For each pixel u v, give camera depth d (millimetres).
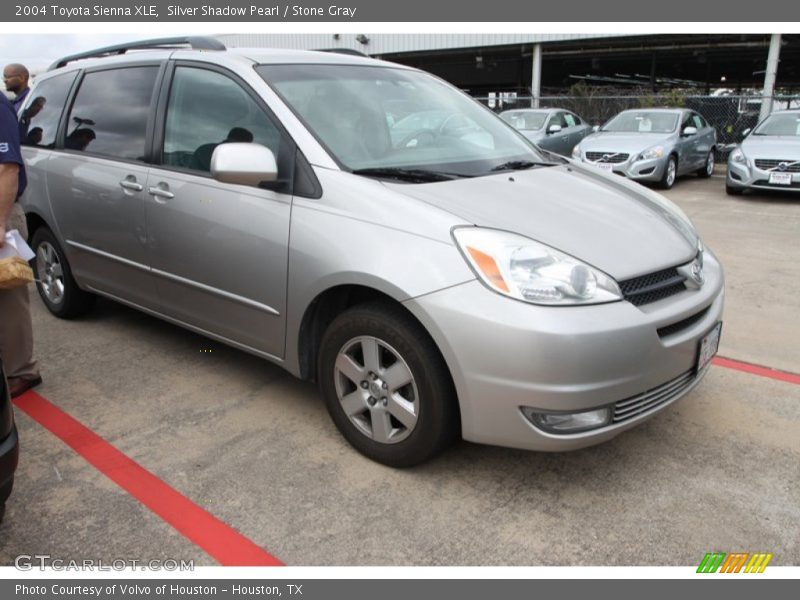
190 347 4113
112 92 3906
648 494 2629
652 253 2611
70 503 2602
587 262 2404
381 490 2666
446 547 2355
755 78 31391
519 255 2350
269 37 23234
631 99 17016
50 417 3262
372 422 2771
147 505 2588
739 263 6121
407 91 3570
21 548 2365
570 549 2342
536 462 2852
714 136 13305
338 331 2762
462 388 2402
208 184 3166
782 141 10250
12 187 3020
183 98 3438
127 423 3201
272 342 3047
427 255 2434
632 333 2338
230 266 3078
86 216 3908
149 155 3535
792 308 4832
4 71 7176
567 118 14242
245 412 3297
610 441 3012
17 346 3430
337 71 3416
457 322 2340
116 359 3936
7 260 2938
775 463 2828
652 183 11602
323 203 2736
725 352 4023
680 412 3268
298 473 2781
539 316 2264
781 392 3479
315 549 2352
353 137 3012
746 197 10461
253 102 3082
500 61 25594
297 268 2777
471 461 2859
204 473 2785
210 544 2381
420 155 3129
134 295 3797
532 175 3191
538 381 2275
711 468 2799
